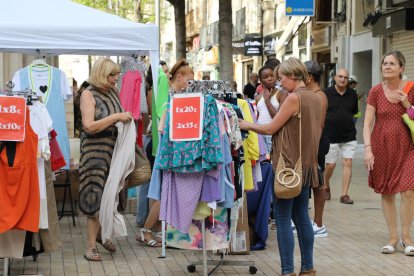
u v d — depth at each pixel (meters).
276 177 7.28
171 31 58.62
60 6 9.56
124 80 10.14
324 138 9.63
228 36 19.12
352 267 8.44
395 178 9.12
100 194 8.68
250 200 9.26
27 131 7.30
